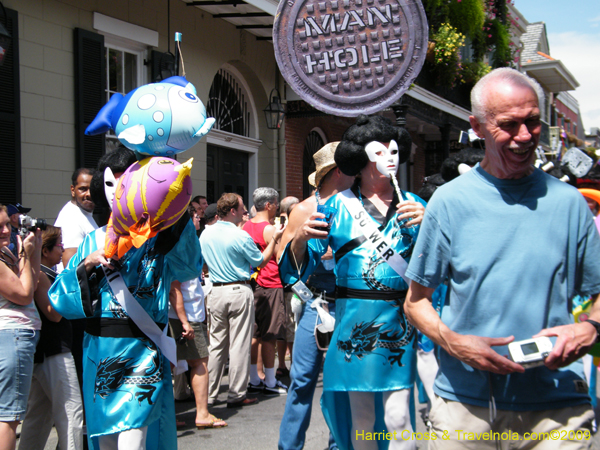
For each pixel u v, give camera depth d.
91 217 4.33
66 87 6.52
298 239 3.01
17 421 3.08
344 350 2.86
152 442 2.83
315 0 3.18
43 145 6.28
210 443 4.30
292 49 3.26
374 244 2.82
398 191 2.83
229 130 9.57
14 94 5.87
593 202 3.98
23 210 3.62
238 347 5.18
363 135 2.88
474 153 3.48
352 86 3.22
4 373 3.04
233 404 5.25
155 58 7.61
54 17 6.38
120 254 2.67
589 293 2.04
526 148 1.95
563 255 2.00
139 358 2.72
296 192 10.60
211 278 5.18
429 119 10.48
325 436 4.41
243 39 9.35
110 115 2.76
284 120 10.27
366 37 3.18
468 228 2.06
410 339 2.84
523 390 2.04
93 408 2.70
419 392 4.34
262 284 5.71
